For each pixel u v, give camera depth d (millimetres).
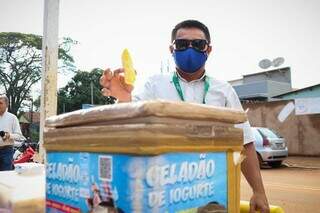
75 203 923
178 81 1934
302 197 7262
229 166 980
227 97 1923
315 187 8586
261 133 12883
